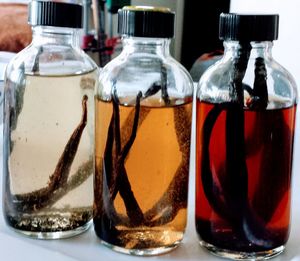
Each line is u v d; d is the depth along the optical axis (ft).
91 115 0.83
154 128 0.75
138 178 0.76
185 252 0.79
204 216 0.78
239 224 0.75
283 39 1.34
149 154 0.75
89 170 0.84
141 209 0.76
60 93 0.81
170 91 0.77
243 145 0.73
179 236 0.79
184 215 0.80
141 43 0.76
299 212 0.94
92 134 0.84
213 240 0.77
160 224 0.77
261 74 0.75
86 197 0.84
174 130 0.76
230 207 0.75
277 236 0.77
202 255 0.78
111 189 0.77
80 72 0.82
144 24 0.72
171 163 0.77
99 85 0.78
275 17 0.74
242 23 0.73
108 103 0.76
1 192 0.95
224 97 0.75
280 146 0.75
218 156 0.75
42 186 0.82
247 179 0.74
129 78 0.76
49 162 0.81
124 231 0.77
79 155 0.82
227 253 0.76
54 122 0.81
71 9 0.79
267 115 0.74
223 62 0.78
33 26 0.81
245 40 0.73
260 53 0.76
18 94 0.81
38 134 0.81
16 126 0.82
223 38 0.75
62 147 0.81
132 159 0.75
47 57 0.82
